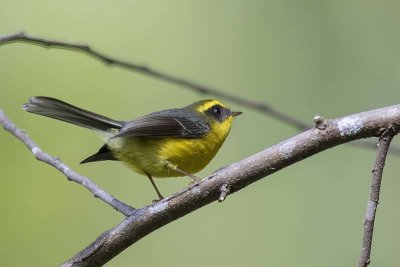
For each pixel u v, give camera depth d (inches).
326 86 528.7
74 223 470.0
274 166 239.8
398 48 525.7
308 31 544.1
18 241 459.8
